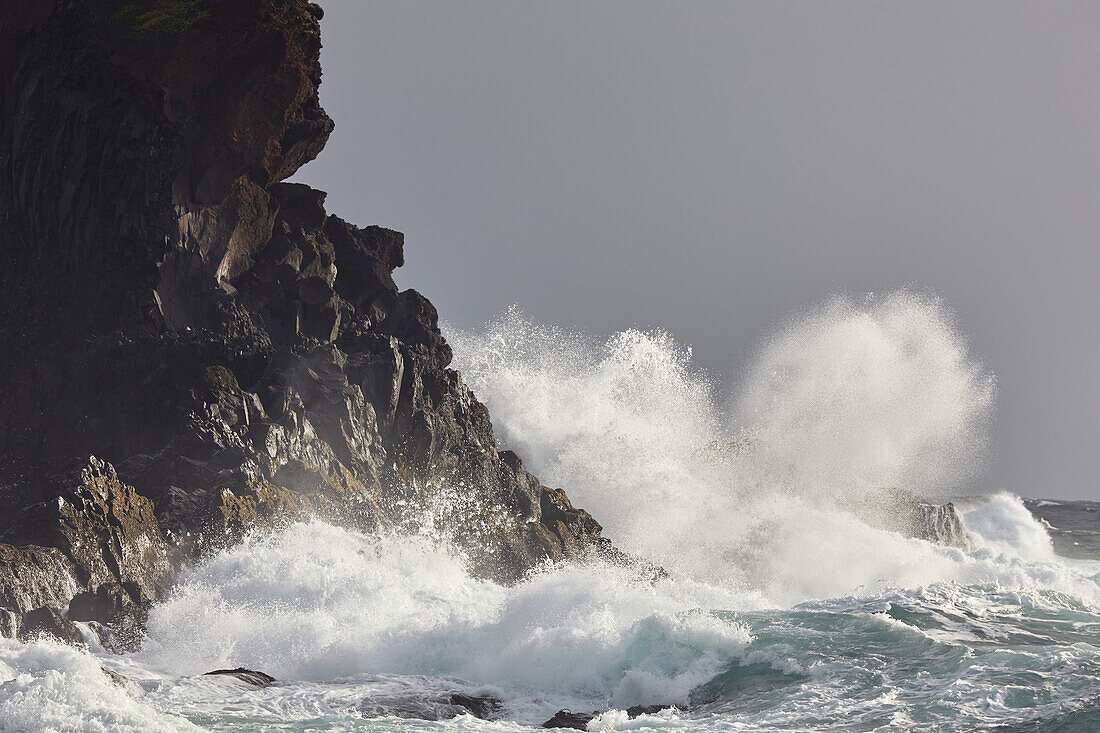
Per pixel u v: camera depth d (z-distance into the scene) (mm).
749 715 41219
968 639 49562
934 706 39125
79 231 79125
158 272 79125
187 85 80312
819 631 49844
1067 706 37219
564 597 55031
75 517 60750
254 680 47312
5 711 35000
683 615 51062
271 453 73188
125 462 70875
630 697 46312
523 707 45312
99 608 56750
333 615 58344
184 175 80688
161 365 75812
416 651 52125
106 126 79625
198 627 56375
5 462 73875
